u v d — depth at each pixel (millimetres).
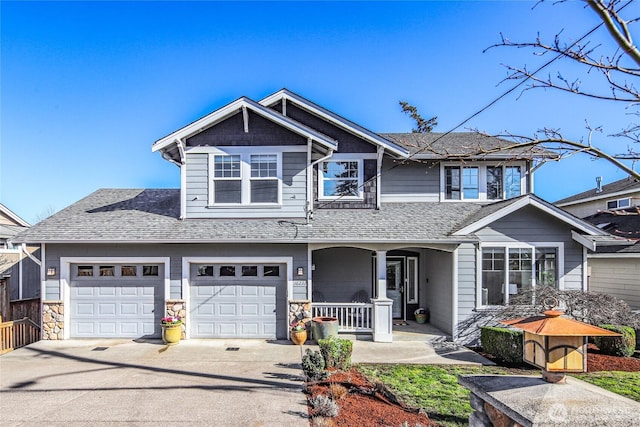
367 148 13117
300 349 10406
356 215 12539
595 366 9273
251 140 12180
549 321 3859
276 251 11500
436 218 12328
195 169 12172
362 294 13906
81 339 11422
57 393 7242
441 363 9336
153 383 7781
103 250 11445
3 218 19719
